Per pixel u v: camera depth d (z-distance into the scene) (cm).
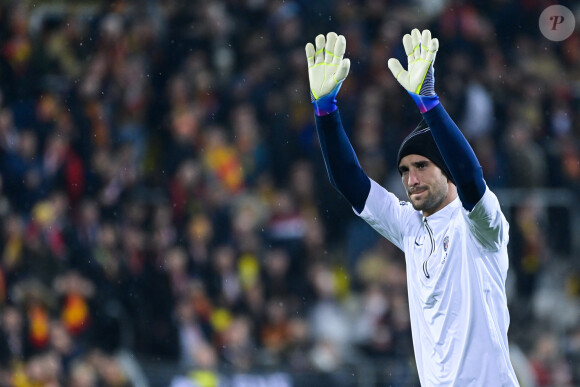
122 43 4753
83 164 4253
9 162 4100
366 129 4819
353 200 1738
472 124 5062
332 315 4203
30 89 4516
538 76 5638
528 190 4894
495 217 1525
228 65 4919
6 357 3472
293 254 4353
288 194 4534
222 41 4956
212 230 4184
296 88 4888
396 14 5478
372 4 5338
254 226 4341
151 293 3847
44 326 3541
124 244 3909
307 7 5219
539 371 4219
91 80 4616
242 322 3947
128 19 4838
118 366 3581
